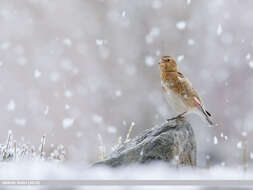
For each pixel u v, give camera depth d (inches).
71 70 691.4
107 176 136.7
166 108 650.2
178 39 700.7
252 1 682.2
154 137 180.5
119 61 711.1
